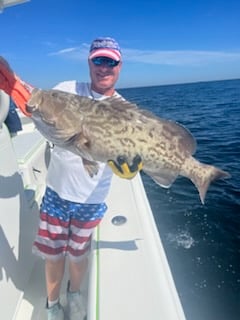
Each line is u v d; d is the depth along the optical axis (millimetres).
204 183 2014
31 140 3902
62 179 2039
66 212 2090
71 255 2193
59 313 2248
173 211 7332
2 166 2178
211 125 21359
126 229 2414
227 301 4367
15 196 2381
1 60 1656
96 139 1777
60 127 1738
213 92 69562
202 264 5215
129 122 1796
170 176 1953
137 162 1809
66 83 2123
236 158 12078
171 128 1890
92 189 2061
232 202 7586
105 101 1827
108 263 2025
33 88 1766
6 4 1836
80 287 2373
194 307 4277
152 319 1601
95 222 2162
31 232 2711
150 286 1821
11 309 2178
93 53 1948
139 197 2955
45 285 2555
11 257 2244
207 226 6504
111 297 1748
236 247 5672
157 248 2197
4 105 1929
